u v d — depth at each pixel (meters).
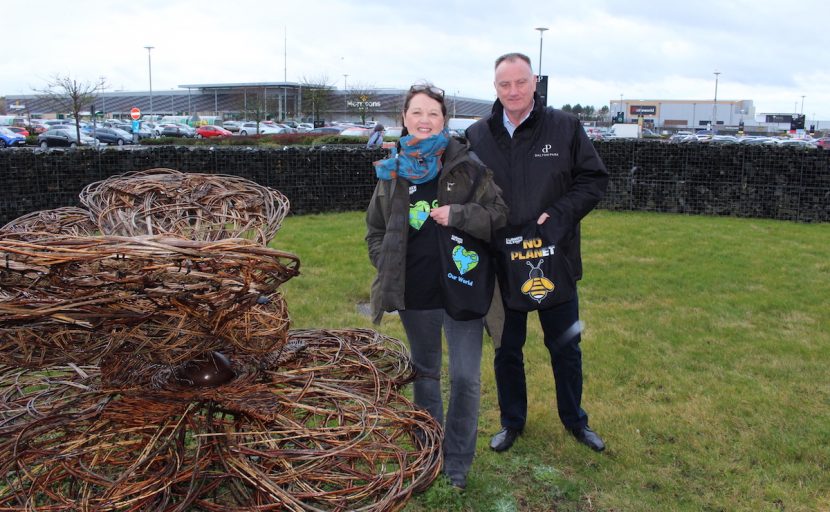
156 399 2.60
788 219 11.26
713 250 8.62
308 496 2.39
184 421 2.60
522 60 3.21
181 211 3.18
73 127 38.44
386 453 2.69
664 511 3.11
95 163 10.48
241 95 73.69
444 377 4.59
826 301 6.40
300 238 9.13
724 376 4.61
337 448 2.54
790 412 4.05
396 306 3.01
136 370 2.78
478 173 3.01
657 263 7.87
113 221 3.10
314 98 56.53
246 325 2.64
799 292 6.69
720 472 3.42
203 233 3.12
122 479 2.41
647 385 4.49
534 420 3.94
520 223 3.18
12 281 2.13
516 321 3.57
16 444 2.53
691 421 3.94
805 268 7.69
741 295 6.54
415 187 3.06
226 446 2.53
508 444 3.65
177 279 2.18
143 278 2.09
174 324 2.30
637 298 6.52
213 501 2.57
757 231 10.09
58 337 2.29
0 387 3.16
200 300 2.22
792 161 11.12
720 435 3.77
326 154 11.60
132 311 2.21
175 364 2.56
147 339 2.29
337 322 5.62
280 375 2.90
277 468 2.63
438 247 3.03
